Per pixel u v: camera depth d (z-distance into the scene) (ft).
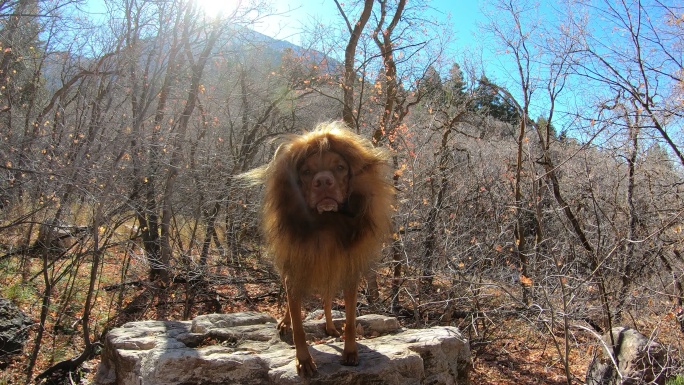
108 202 7.42
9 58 10.04
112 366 4.45
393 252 8.20
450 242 8.01
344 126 3.92
